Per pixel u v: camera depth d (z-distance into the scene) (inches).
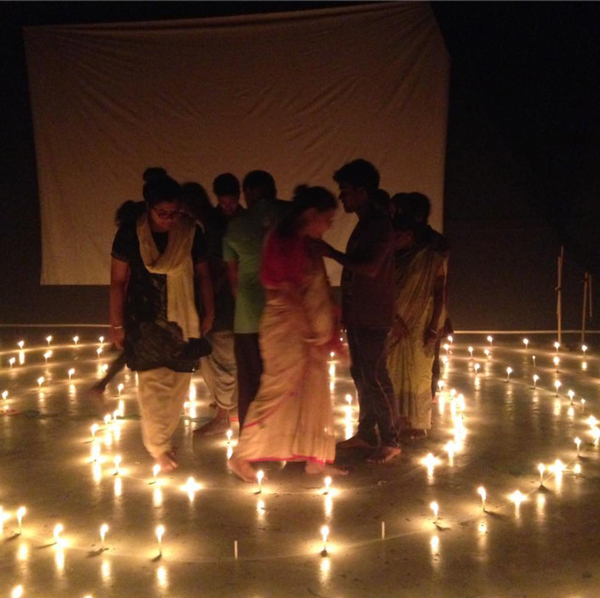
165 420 203.6
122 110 434.0
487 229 433.1
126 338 201.9
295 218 187.3
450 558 152.3
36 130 440.8
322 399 194.4
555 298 436.8
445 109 418.9
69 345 407.5
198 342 204.5
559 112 382.3
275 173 430.0
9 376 326.6
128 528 167.3
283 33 420.2
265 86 424.5
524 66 382.6
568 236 391.2
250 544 159.0
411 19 413.1
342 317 221.5
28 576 145.9
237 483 195.0
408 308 233.0
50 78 436.1
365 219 203.0
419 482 195.6
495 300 438.6
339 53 418.9
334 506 179.6
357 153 424.8
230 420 248.2
